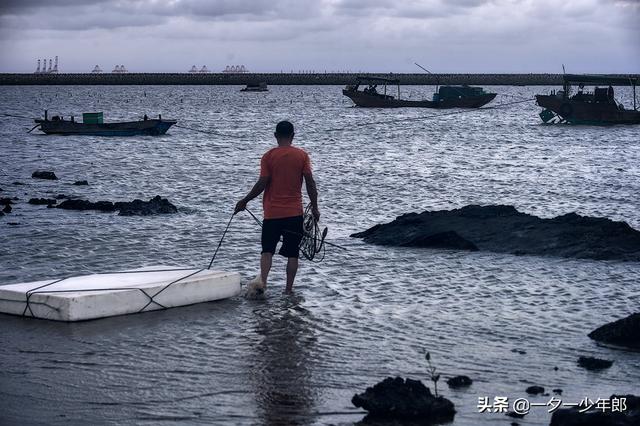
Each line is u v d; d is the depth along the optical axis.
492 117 71.88
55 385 6.77
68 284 9.40
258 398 6.54
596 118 56.84
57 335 8.20
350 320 8.90
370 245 13.51
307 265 11.88
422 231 13.67
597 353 7.86
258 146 40.56
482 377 7.13
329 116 75.25
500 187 23.19
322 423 6.04
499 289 10.47
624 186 23.56
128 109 92.88
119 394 6.58
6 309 8.99
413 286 10.61
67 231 14.62
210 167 29.33
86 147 37.78
